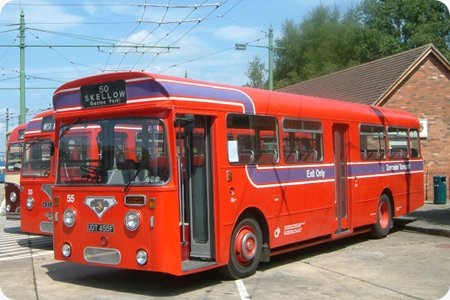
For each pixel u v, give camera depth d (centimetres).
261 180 966
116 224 816
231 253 898
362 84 2392
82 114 878
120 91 838
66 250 874
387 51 3866
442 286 870
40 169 1265
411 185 1554
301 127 1095
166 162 795
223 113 892
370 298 798
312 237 1108
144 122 816
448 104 2245
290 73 5659
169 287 866
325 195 1153
